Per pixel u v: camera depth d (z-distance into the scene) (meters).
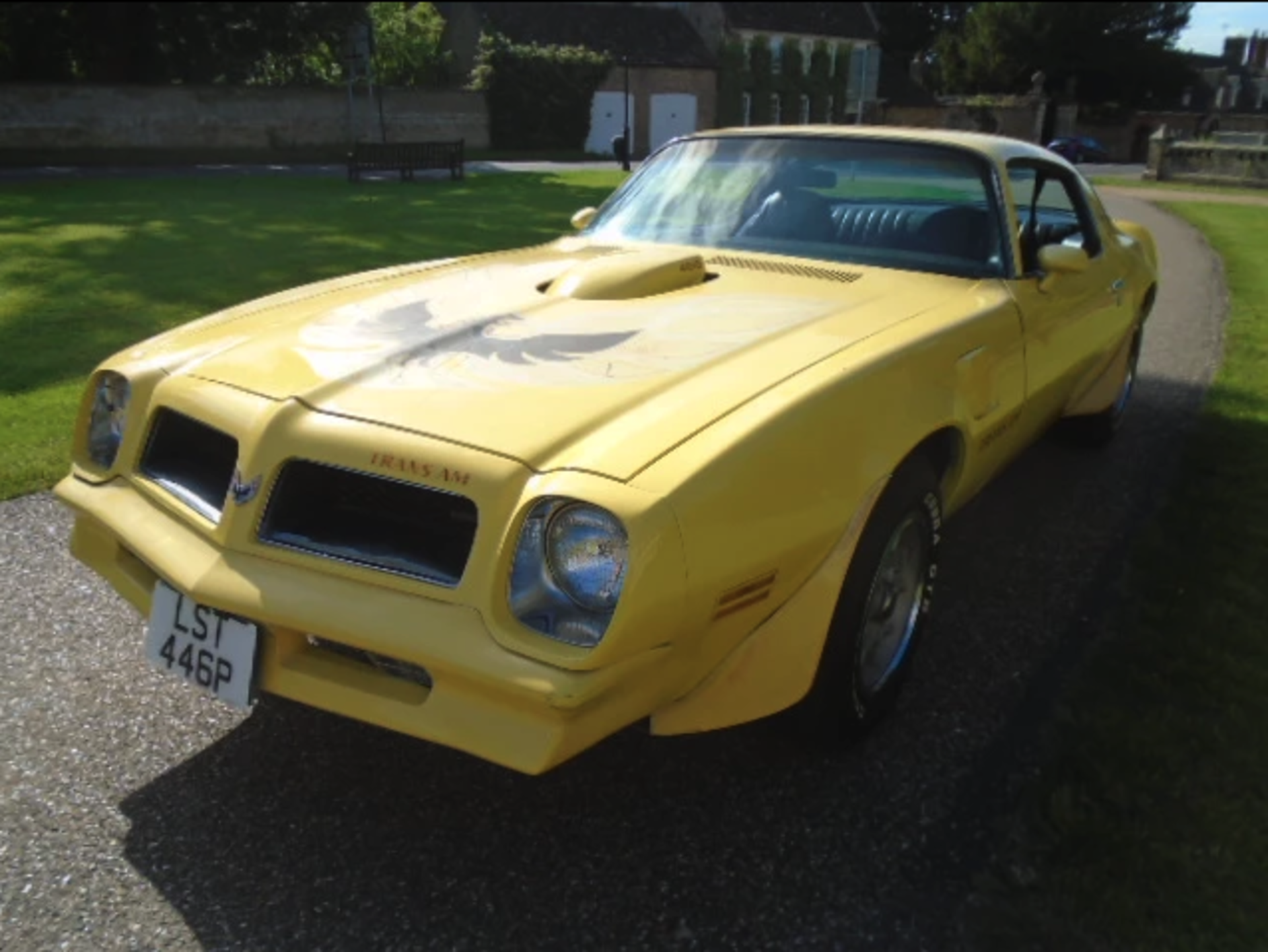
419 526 2.14
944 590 3.67
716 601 2.09
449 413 2.22
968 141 3.82
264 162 27.19
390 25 37.03
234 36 30.84
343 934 2.13
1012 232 3.58
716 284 3.17
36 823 2.41
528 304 2.89
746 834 2.44
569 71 37.44
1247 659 3.19
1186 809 2.49
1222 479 4.76
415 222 14.14
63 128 27.28
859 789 2.59
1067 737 2.76
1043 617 3.48
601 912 2.20
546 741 1.96
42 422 5.28
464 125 35.84
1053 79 60.53
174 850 2.35
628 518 1.92
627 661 1.97
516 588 1.99
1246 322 8.41
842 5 50.41
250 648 2.21
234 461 2.37
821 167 3.83
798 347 2.63
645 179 4.11
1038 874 2.28
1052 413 4.01
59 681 2.99
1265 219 17.84
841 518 2.37
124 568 2.59
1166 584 3.69
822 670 2.51
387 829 2.44
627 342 2.61
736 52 44.88
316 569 2.14
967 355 2.96
